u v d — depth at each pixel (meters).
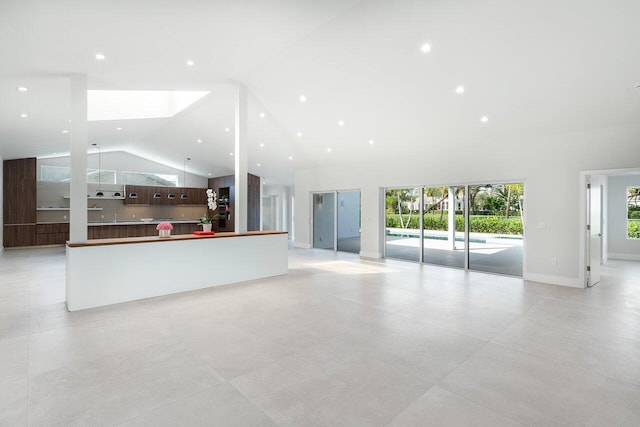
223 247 6.02
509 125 6.02
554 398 2.46
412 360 3.07
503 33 3.91
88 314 4.39
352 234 10.31
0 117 6.41
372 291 5.54
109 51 4.02
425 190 8.26
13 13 2.95
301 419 2.21
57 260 8.70
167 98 8.16
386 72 5.11
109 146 11.31
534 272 6.33
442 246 7.99
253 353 3.21
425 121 6.42
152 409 2.32
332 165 10.25
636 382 2.69
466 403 2.40
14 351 3.24
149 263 5.21
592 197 5.97
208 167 13.35
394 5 3.69
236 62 4.90
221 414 2.27
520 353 3.22
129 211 12.93
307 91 6.18
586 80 4.44
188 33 3.73
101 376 2.76
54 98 5.53
